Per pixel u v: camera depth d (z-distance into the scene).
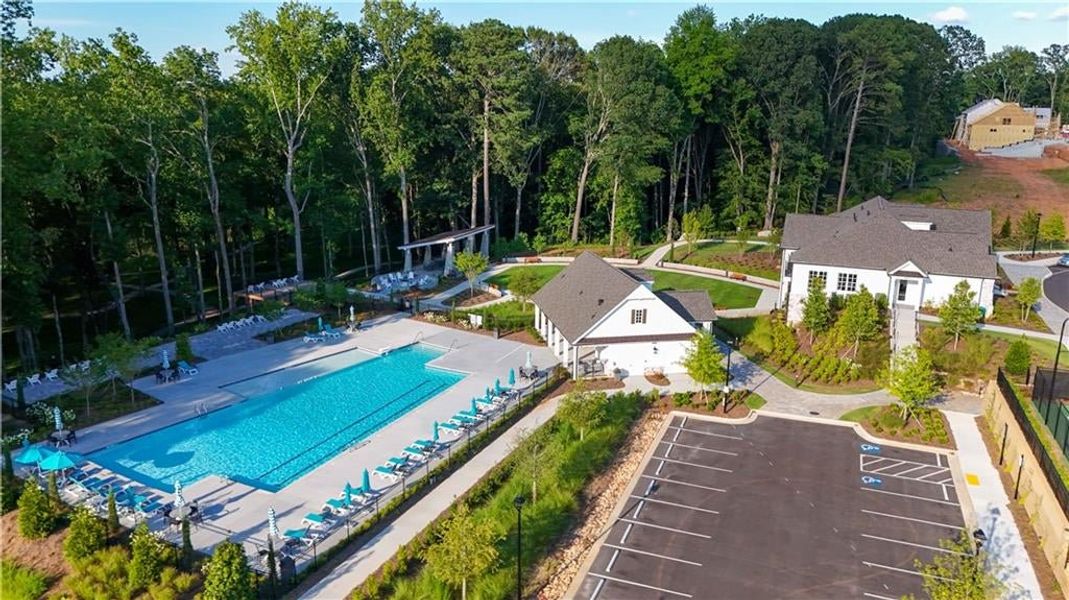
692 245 78.69
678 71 84.06
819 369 45.47
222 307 68.75
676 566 26.91
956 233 55.06
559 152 85.88
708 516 30.27
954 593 22.31
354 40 68.69
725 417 40.09
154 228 57.94
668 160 94.06
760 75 84.75
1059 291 60.66
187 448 36.56
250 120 64.19
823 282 54.31
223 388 44.12
